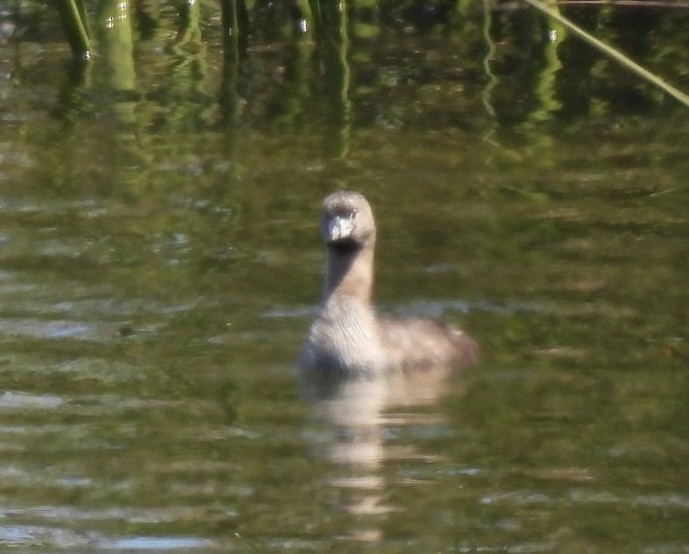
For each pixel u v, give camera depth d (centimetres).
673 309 1367
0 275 1452
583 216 1577
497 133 1848
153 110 1962
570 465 1113
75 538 1015
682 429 1161
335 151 1798
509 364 1293
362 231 1334
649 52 2130
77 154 1803
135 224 1577
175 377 1266
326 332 1309
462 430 1176
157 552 997
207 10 2377
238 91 2028
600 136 1834
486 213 1591
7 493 1077
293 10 2272
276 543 1005
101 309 1385
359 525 1030
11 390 1236
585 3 2105
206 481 1094
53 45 2236
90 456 1130
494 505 1052
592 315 1366
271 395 1244
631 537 1005
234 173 1723
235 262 1481
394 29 2283
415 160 1766
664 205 1599
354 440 1159
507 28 2250
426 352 1307
